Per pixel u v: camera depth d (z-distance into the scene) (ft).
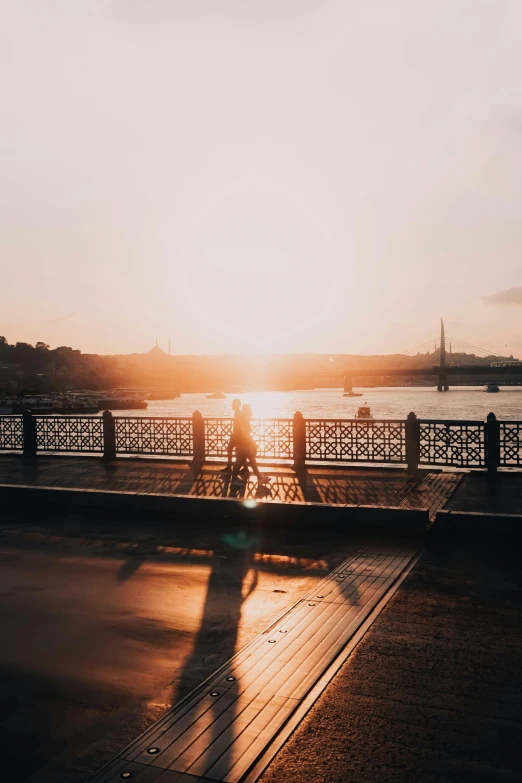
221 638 18.98
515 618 19.94
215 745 13.07
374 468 49.21
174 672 16.75
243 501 34.37
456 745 13.01
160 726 13.87
